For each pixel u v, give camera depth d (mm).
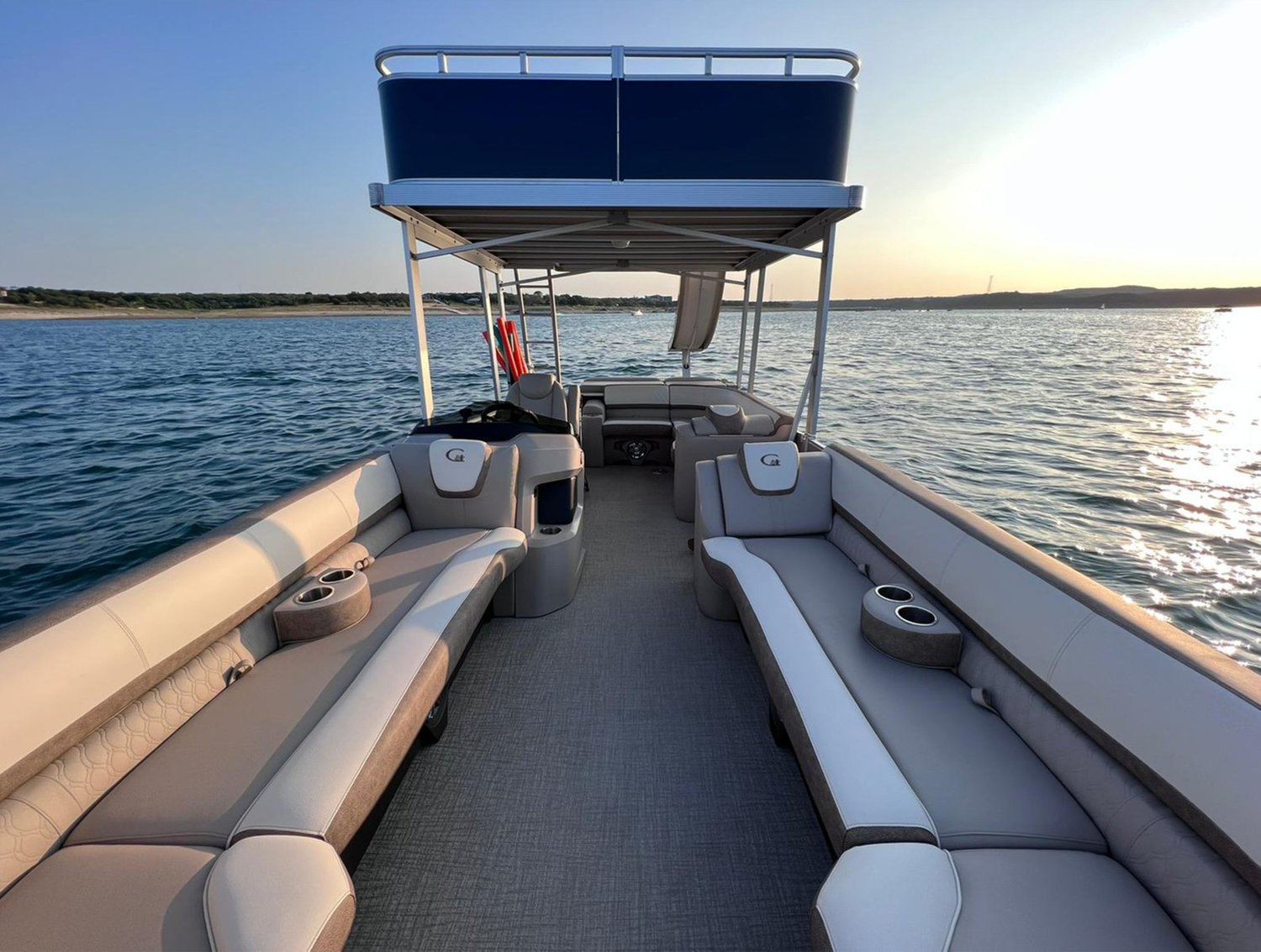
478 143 2836
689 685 2562
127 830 1331
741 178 2914
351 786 1376
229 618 1922
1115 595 1559
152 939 1062
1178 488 9484
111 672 1512
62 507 8195
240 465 10133
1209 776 1141
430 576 2559
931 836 1261
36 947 1051
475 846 1791
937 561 2162
